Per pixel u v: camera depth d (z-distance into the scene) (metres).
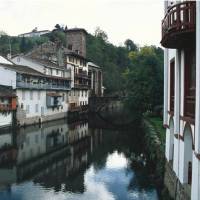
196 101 12.33
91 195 21.48
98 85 100.19
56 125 58.03
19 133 46.59
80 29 94.94
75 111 75.44
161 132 34.38
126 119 68.44
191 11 12.99
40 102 59.72
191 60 15.42
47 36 137.12
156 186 22.75
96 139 44.00
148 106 55.19
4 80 51.56
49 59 77.62
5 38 125.50
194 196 12.86
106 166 29.19
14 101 50.03
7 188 22.86
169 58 20.77
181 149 15.80
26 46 121.88
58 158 32.38
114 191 22.20
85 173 26.81
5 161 30.73
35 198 20.84
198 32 12.02
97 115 77.62
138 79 55.34
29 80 55.88
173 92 19.66
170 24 13.99
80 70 84.00
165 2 20.08
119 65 129.75
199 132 12.12
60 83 69.06
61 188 22.94
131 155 33.53
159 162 23.47
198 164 12.27
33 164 29.75
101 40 132.50
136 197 20.72
